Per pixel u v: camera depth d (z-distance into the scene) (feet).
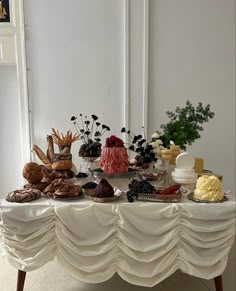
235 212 5.30
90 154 7.66
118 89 10.04
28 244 5.35
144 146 8.50
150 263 5.34
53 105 10.03
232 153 10.51
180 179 6.34
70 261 5.31
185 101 10.21
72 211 5.25
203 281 6.79
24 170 6.14
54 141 8.56
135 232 5.28
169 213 5.23
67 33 9.76
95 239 5.30
